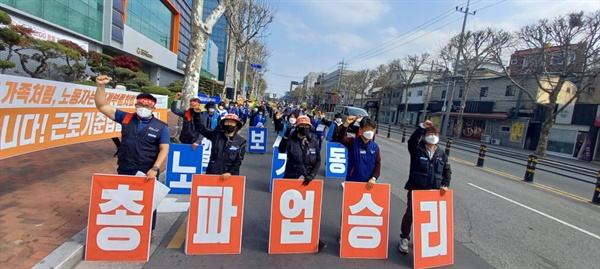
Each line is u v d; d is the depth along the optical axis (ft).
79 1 71.26
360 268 10.89
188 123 19.88
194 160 17.94
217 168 12.08
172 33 143.74
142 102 10.53
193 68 27.61
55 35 63.26
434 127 11.96
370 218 11.73
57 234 10.42
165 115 29.71
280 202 11.38
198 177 10.85
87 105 16.12
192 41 27.43
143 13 108.68
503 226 16.67
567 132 76.18
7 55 48.98
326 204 18.04
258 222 14.30
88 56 66.39
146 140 10.66
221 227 11.03
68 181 15.94
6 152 11.00
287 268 10.46
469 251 13.16
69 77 62.80
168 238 11.91
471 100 107.14
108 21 82.84
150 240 11.08
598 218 20.06
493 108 97.66
